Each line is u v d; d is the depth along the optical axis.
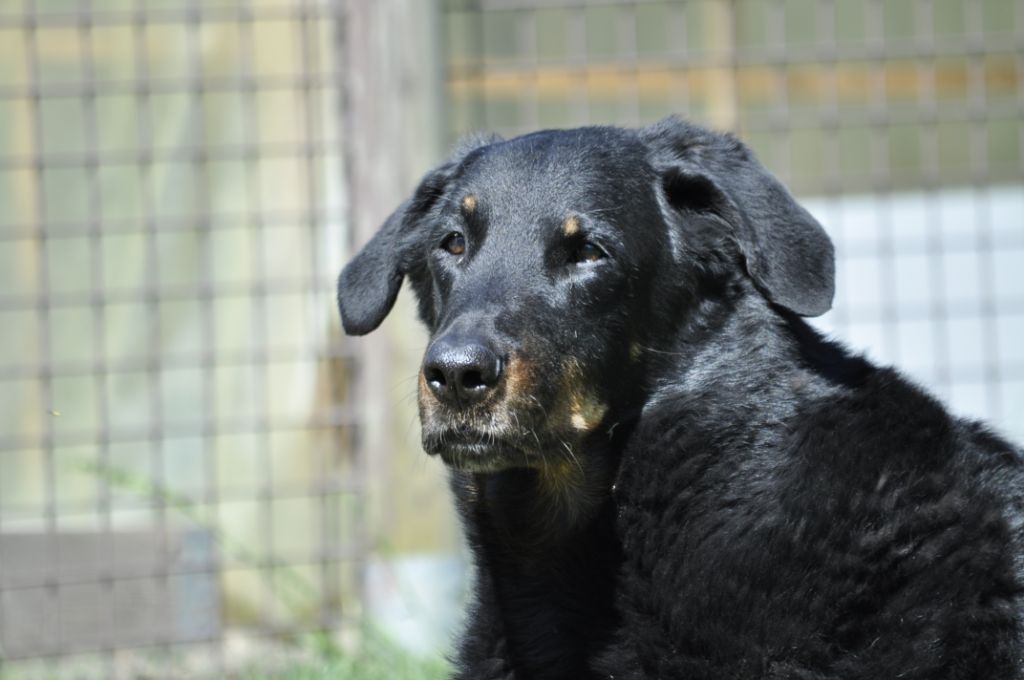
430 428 6.50
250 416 14.69
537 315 6.61
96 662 12.51
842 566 6.35
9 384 15.30
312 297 13.85
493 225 6.88
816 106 17.84
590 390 6.77
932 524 6.40
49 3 15.12
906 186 18.30
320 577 13.80
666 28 17.86
